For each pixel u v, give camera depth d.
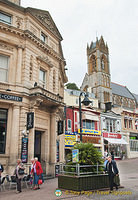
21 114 15.66
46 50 19.55
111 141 34.91
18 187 10.54
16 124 15.20
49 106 18.95
